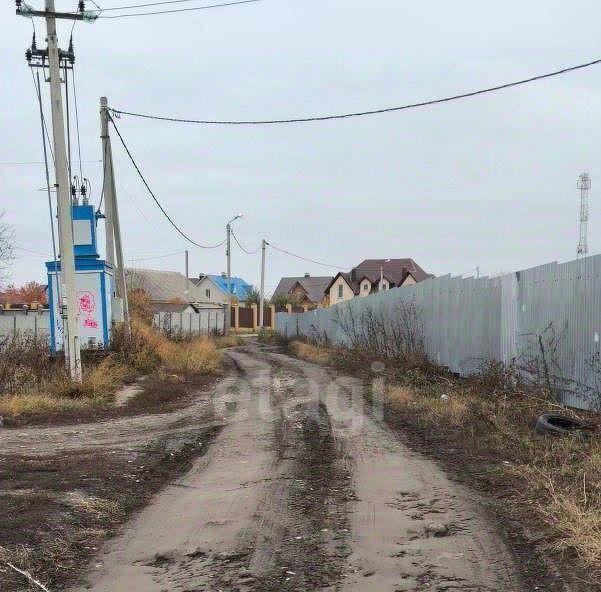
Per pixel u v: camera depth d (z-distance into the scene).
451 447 8.35
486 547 4.75
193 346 26.59
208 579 4.32
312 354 27.23
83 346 18.16
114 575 4.45
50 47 13.78
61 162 13.87
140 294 32.28
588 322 8.91
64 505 5.87
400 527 5.27
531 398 9.64
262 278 52.78
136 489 6.73
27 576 4.36
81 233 18.44
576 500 5.33
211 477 7.18
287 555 4.73
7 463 7.73
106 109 18.84
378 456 8.00
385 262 83.19
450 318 15.42
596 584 4.01
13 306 42.66
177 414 12.12
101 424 10.98
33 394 12.89
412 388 13.52
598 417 8.11
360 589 4.09
